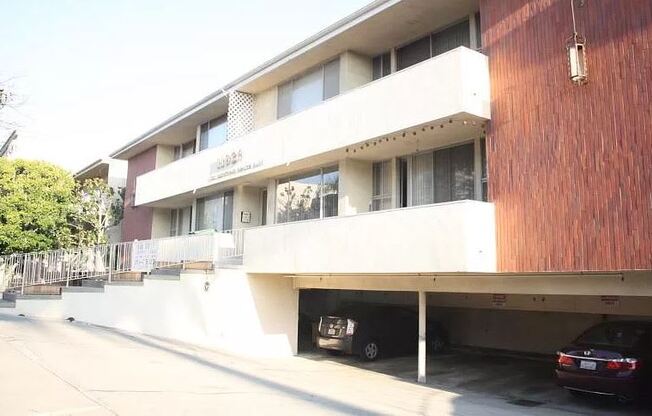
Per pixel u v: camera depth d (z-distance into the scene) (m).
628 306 11.67
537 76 9.72
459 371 13.80
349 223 12.45
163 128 23.75
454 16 13.09
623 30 8.49
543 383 12.35
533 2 9.91
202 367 11.46
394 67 14.89
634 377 9.29
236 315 14.91
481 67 10.65
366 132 12.63
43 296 19.48
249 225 19.44
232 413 7.55
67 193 26.72
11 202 24.89
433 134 12.11
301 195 16.66
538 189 9.50
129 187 28.64
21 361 10.06
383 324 15.48
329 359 15.31
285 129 15.49
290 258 14.00
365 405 9.16
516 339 16.19
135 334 16.28
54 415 6.79
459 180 12.79
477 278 11.16
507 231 9.95
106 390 8.35
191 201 23.42
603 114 8.66
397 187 14.24
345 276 14.33
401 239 11.13
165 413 7.27
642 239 8.02
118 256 18.81
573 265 8.86
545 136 9.48
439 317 18.23
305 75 17.16
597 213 8.62
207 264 15.51
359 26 13.76
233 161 17.95
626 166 8.30
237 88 18.92
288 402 8.73
